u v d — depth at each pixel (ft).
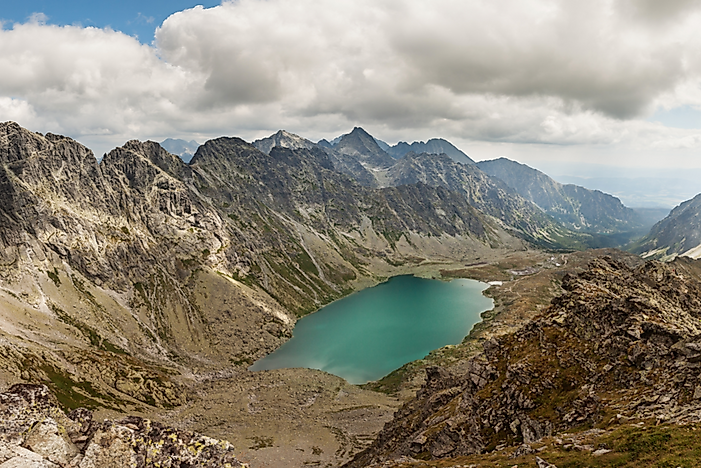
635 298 216.54
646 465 108.68
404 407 339.57
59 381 449.89
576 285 269.85
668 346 178.19
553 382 200.44
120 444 71.31
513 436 187.21
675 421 126.52
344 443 395.75
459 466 155.74
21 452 61.62
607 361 195.21
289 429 431.43
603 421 153.48
